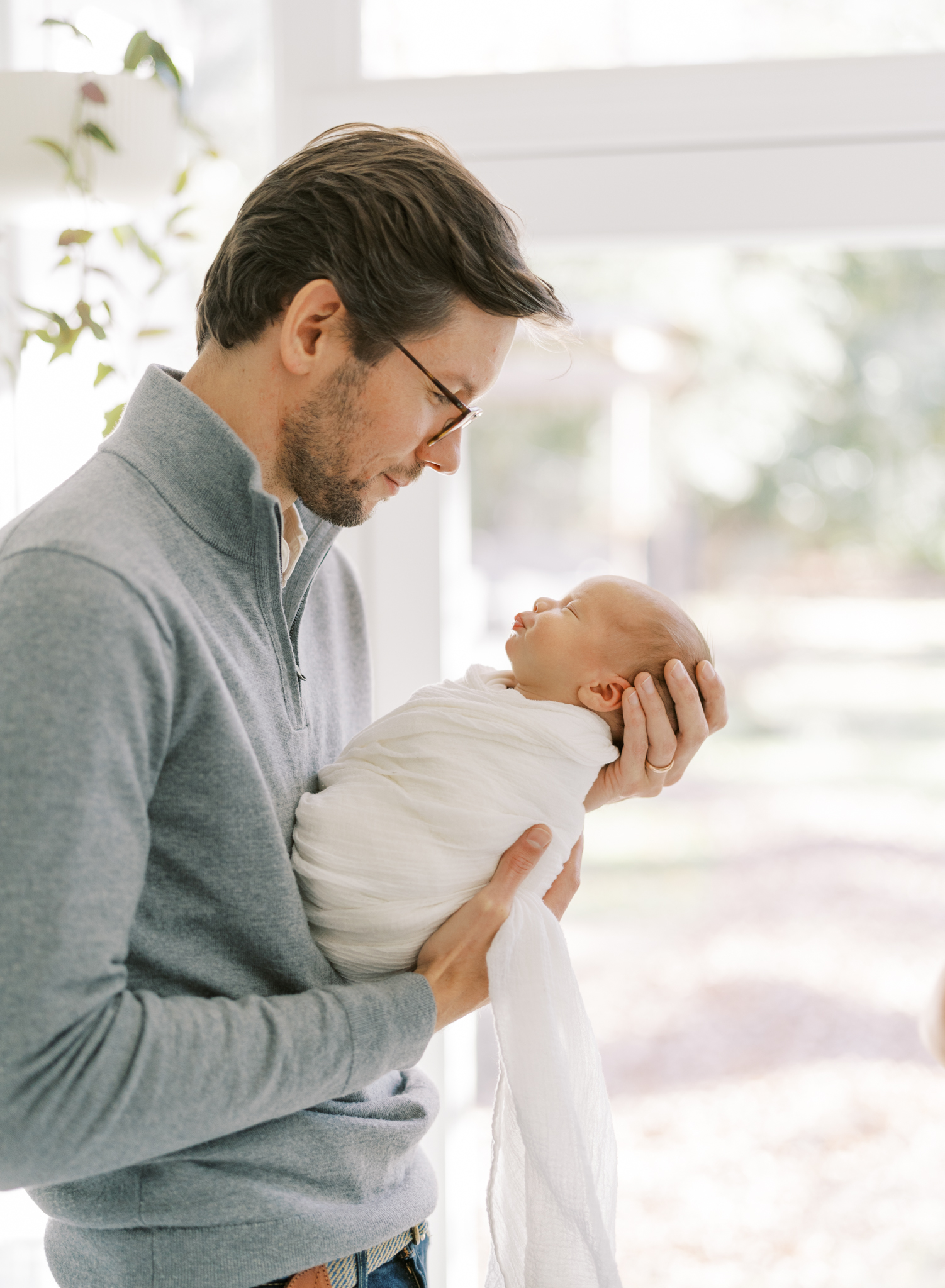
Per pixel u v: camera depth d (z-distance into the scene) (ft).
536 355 17.52
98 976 2.33
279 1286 2.86
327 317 2.86
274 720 3.06
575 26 4.89
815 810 14.30
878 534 17.30
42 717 2.27
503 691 3.45
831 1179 7.60
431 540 5.07
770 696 18.19
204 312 3.11
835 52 4.77
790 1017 9.66
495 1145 3.16
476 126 4.83
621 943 11.10
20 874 2.22
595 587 3.56
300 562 3.35
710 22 4.84
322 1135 2.95
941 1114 8.28
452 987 3.02
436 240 2.80
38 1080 2.24
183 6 5.03
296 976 2.90
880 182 4.72
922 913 11.41
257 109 5.08
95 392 5.02
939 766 15.51
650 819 14.33
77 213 4.72
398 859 3.05
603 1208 3.17
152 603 2.49
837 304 15.21
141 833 2.46
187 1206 2.77
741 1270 6.82
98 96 4.27
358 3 4.94
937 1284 6.68
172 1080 2.41
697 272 15.21
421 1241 3.37
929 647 17.69
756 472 17.26
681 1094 8.63
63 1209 2.81
